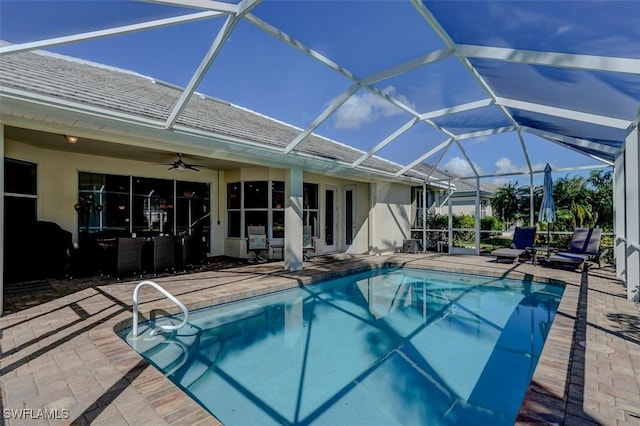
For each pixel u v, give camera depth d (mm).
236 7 4297
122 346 4254
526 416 2783
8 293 6922
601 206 15477
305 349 5477
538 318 6980
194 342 5660
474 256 13328
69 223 9492
